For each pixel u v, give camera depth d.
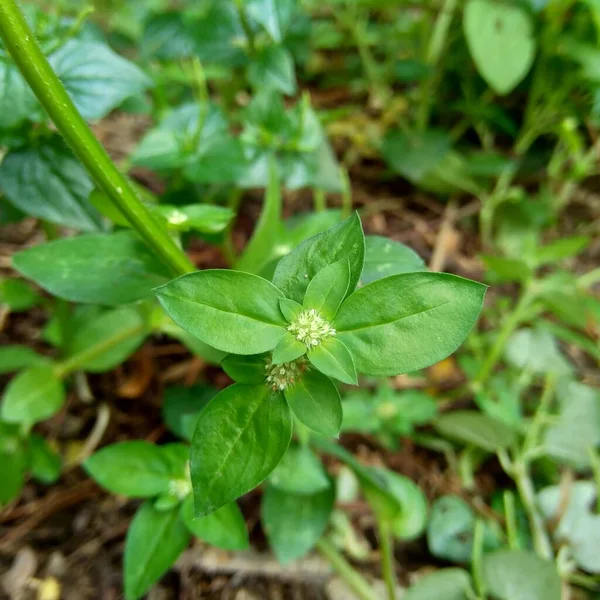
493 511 0.26
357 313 0.13
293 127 0.27
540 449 0.27
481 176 0.37
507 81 0.33
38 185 0.21
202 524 0.18
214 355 0.22
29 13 0.22
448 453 0.28
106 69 0.21
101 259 0.19
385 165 0.40
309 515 0.23
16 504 0.25
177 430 0.25
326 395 0.14
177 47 0.31
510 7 0.34
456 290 0.13
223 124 0.25
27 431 0.24
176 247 0.18
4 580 0.23
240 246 0.34
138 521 0.19
